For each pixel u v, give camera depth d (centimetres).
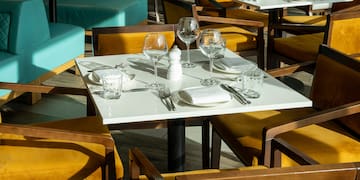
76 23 522
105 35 293
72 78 441
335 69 243
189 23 257
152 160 304
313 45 368
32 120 356
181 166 243
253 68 243
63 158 206
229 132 239
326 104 249
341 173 133
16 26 352
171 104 201
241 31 408
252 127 239
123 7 527
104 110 196
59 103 386
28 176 200
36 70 375
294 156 187
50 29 422
